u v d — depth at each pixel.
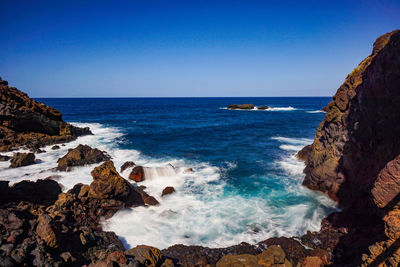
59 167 16.20
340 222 10.05
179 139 29.36
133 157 20.47
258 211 11.45
